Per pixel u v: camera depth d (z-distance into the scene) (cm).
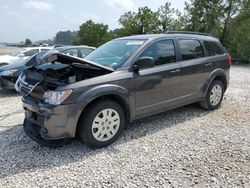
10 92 791
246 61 2441
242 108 613
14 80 752
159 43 469
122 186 297
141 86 427
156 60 458
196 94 537
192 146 402
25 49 1145
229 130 470
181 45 508
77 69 379
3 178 312
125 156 369
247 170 332
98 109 381
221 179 312
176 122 510
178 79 486
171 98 485
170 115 551
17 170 330
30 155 370
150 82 439
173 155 372
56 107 350
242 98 717
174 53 491
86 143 389
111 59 443
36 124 387
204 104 577
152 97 450
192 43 534
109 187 296
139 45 450
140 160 358
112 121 402
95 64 382
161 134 450
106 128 396
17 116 546
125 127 465
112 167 339
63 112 353
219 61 578
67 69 379
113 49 477
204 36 577
